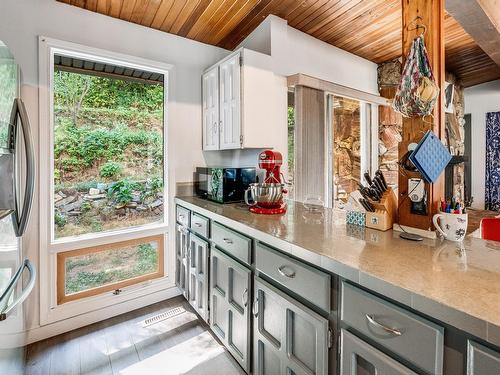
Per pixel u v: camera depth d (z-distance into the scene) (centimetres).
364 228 136
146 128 241
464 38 281
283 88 238
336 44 282
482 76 416
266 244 130
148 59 227
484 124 448
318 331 101
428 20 118
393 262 91
